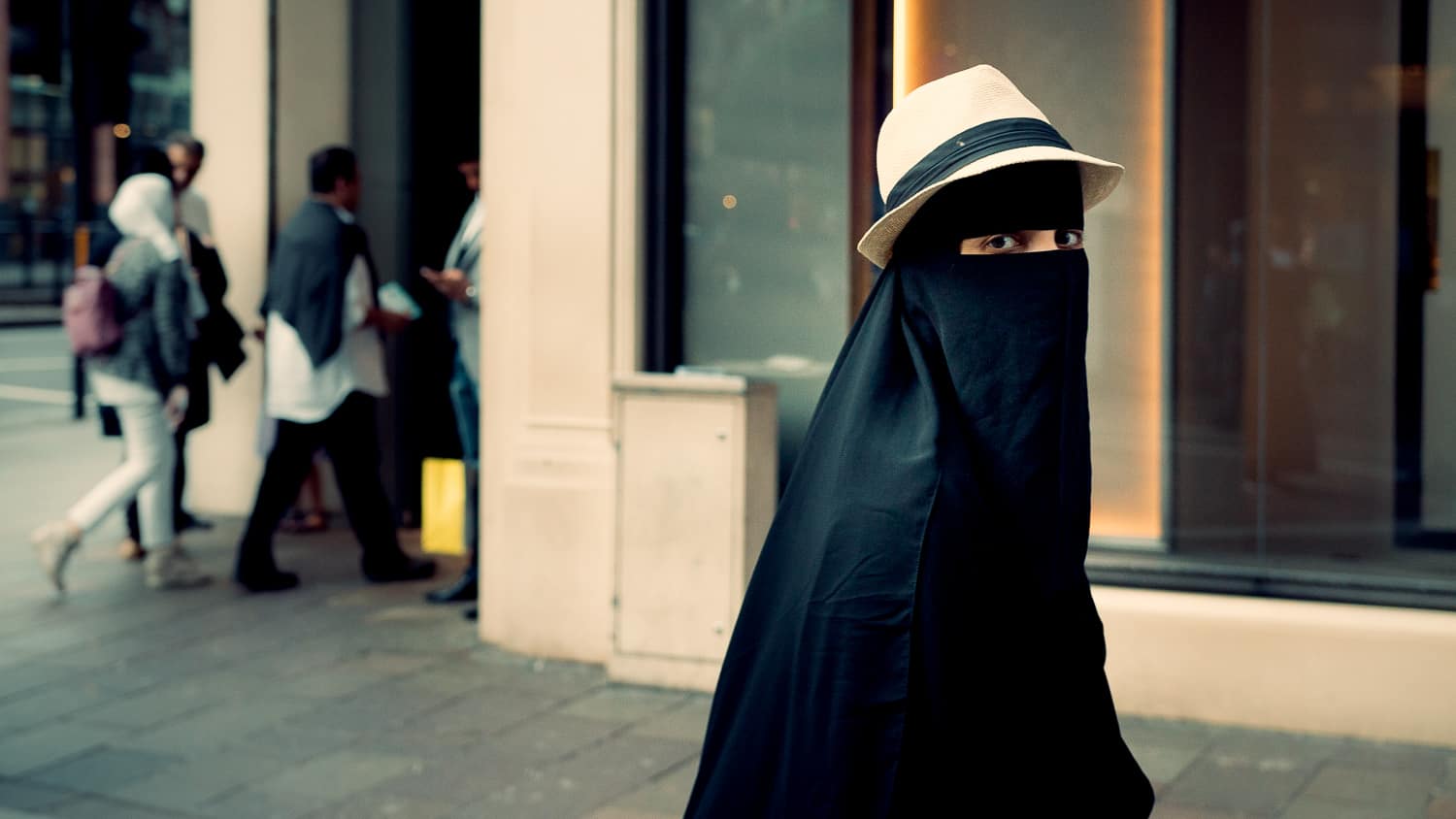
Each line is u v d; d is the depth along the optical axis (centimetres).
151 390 691
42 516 893
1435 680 476
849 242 564
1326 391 563
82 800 435
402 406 858
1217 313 558
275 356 689
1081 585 174
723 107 573
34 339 2392
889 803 162
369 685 551
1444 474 557
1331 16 569
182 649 602
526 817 420
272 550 739
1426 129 570
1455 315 562
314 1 859
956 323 175
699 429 527
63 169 3647
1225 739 483
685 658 536
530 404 579
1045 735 167
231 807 429
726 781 178
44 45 1271
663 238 571
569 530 573
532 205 571
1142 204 551
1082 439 176
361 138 859
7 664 582
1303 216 569
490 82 581
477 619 646
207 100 877
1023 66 548
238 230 877
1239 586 512
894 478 169
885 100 559
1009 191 176
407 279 855
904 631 164
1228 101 556
